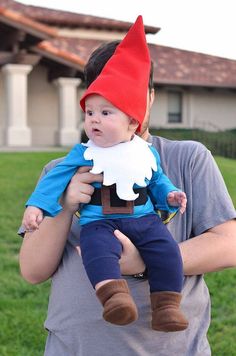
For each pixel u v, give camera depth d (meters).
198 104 28.20
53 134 24.33
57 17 27.66
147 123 2.52
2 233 8.05
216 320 5.54
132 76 2.31
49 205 2.26
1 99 23.58
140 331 2.38
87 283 2.44
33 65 22.19
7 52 21.31
